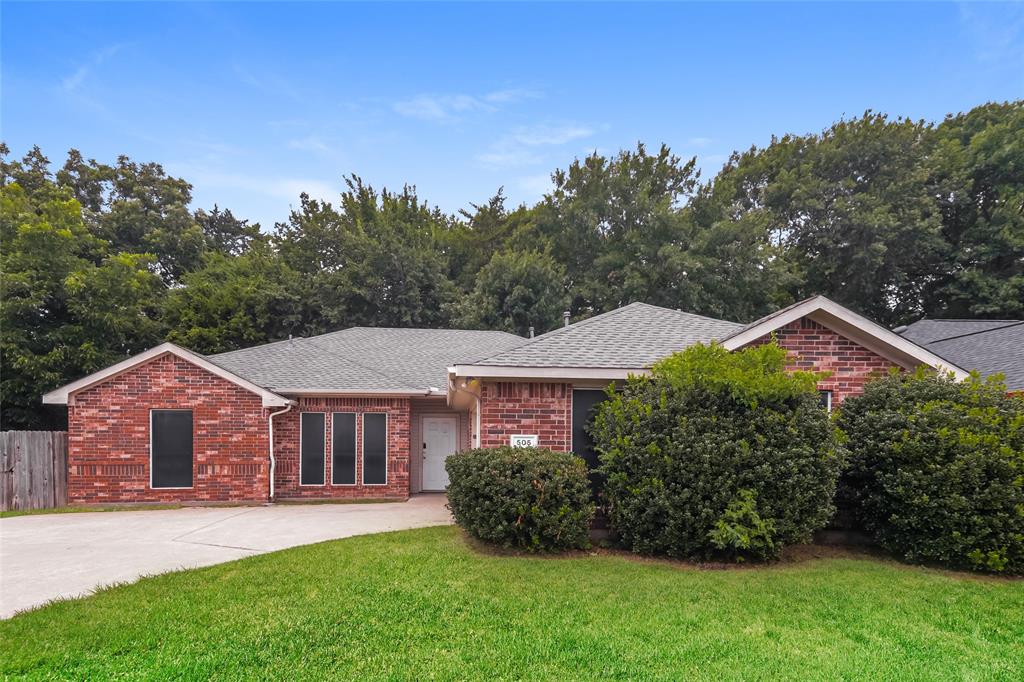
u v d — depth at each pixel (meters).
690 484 6.82
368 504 12.84
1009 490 6.57
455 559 6.96
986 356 13.41
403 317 26.52
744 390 6.84
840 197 27.17
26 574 6.62
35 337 17.89
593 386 8.98
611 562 6.89
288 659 4.25
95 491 12.30
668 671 4.05
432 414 15.74
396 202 31.89
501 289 25.94
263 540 8.41
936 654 4.38
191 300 25.14
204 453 12.66
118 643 4.52
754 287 26.27
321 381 13.95
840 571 6.66
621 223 28.64
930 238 26.22
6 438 12.00
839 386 8.91
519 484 7.17
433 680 3.92
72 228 19.66
